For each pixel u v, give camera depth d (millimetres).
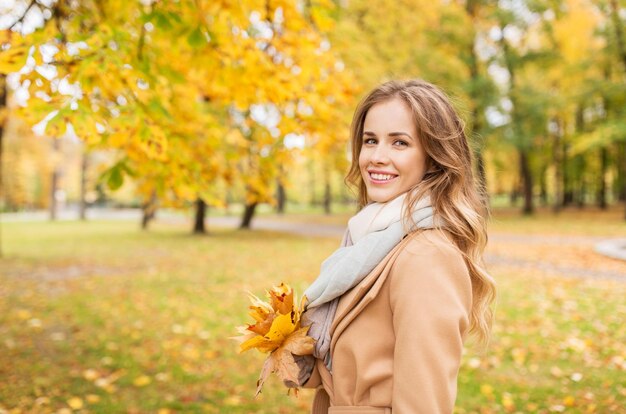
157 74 2703
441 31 20266
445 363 1017
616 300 6559
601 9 19969
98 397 3672
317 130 3279
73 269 10672
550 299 6668
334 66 3262
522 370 4164
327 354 1268
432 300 1045
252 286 8430
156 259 12219
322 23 2979
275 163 3592
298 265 10898
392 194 1254
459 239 1230
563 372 4051
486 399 3584
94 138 2074
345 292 1218
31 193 53031
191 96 3291
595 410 3336
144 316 6328
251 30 3396
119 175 2762
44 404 3576
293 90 2875
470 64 21547
